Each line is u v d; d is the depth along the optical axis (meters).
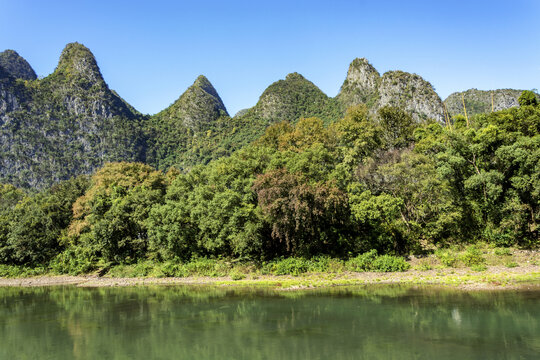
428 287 31.31
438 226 40.53
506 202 38.94
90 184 80.44
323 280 37.25
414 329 20.92
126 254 54.53
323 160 51.34
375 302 27.45
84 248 56.97
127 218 54.50
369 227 44.44
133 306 31.52
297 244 44.59
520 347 17.61
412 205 42.72
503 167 40.94
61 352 20.44
